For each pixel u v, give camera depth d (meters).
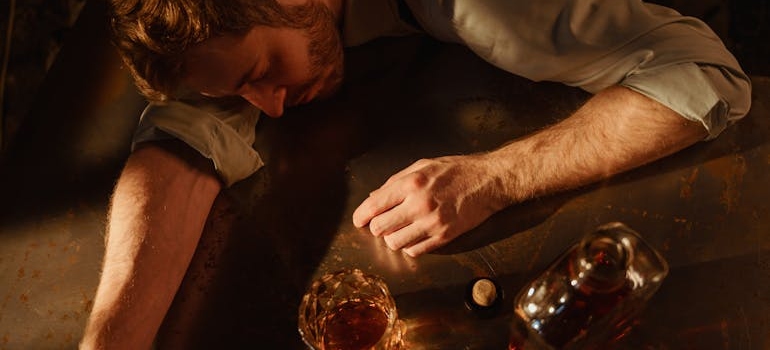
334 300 0.77
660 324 0.76
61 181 0.88
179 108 0.86
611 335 0.75
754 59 1.11
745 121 0.85
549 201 0.83
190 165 0.85
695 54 0.81
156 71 0.77
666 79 0.81
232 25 0.73
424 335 0.78
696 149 0.84
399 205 0.82
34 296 0.82
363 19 0.91
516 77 0.91
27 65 1.27
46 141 0.90
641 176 0.83
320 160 0.88
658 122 0.81
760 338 0.75
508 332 0.77
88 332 0.77
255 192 0.87
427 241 0.81
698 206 0.82
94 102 0.92
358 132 0.90
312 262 0.82
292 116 0.91
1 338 0.80
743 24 1.13
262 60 0.78
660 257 0.70
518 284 0.80
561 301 0.72
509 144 0.85
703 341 0.75
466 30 0.87
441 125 0.89
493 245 0.82
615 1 0.84
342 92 0.92
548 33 0.84
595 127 0.83
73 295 0.82
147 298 0.79
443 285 0.80
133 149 0.86
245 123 0.88
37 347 0.80
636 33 0.83
